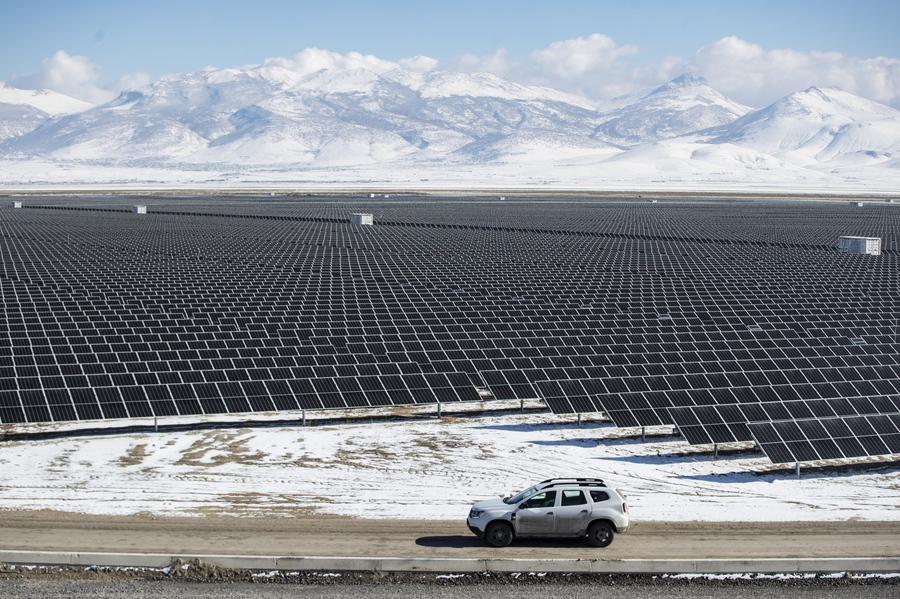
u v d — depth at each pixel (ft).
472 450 116.78
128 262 296.71
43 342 155.22
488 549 78.43
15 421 116.57
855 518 90.84
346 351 153.69
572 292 223.92
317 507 91.66
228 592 68.90
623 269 285.43
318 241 388.37
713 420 118.83
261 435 121.39
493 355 151.43
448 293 218.59
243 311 188.85
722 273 276.41
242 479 102.06
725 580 72.95
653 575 73.61
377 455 113.39
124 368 139.54
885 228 492.54
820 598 70.18
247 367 141.90
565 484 81.30
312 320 180.04
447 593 69.72
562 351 153.17
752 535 83.66
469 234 433.48
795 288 238.07
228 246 361.30
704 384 134.82
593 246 374.02
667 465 112.98
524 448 118.42
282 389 129.80
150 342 155.74
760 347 158.81
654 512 91.50
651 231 463.42
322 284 236.02
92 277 248.93
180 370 138.41
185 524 83.92
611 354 149.59
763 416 120.78
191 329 169.37
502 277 257.14
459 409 137.08
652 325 180.04
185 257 315.99
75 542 77.66
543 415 135.23
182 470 105.29
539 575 73.10
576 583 72.13
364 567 73.36
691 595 70.23
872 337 167.22
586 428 129.18
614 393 128.67
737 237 428.56
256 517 87.10
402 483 101.81
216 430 123.34
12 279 240.94
